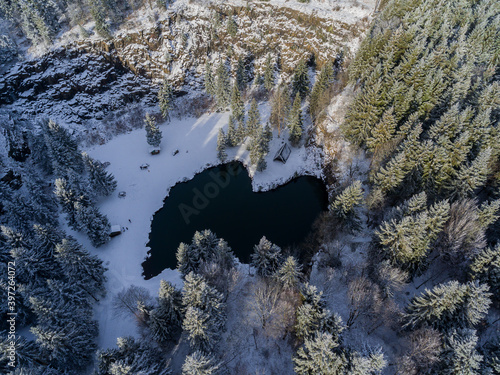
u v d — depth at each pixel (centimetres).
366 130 6706
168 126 9188
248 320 4734
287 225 6794
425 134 5794
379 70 6581
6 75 8994
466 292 3478
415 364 3559
